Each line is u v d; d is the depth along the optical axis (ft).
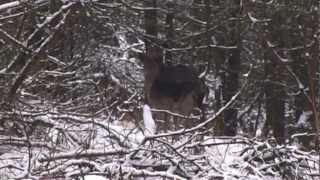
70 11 41.22
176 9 72.02
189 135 34.81
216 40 74.64
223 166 31.50
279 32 72.13
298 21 69.67
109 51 69.51
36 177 27.30
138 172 29.12
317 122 33.04
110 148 32.30
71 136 34.68
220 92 81.00
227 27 70.44
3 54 39.78
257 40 73.46
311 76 34.27
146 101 44.60
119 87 61.93
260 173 31.40
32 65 37.70
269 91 77.25
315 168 34.68
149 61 44.34
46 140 33.37
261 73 75.56
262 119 90.33
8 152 32.91
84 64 58.44
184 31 75.51
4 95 34.99
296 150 33.60
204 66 77.77
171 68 44.21
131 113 40.81
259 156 33.14
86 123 34.53
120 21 57.67
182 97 43.45
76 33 53.31
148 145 32.94
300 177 33.06
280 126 78.84
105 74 65.21
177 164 30.22
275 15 69.31
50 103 37.96
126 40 72.23
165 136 31.42
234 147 37.40
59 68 45.73
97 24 55.72
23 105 37.78
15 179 27.14
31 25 40.34
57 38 46.37
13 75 37.14
